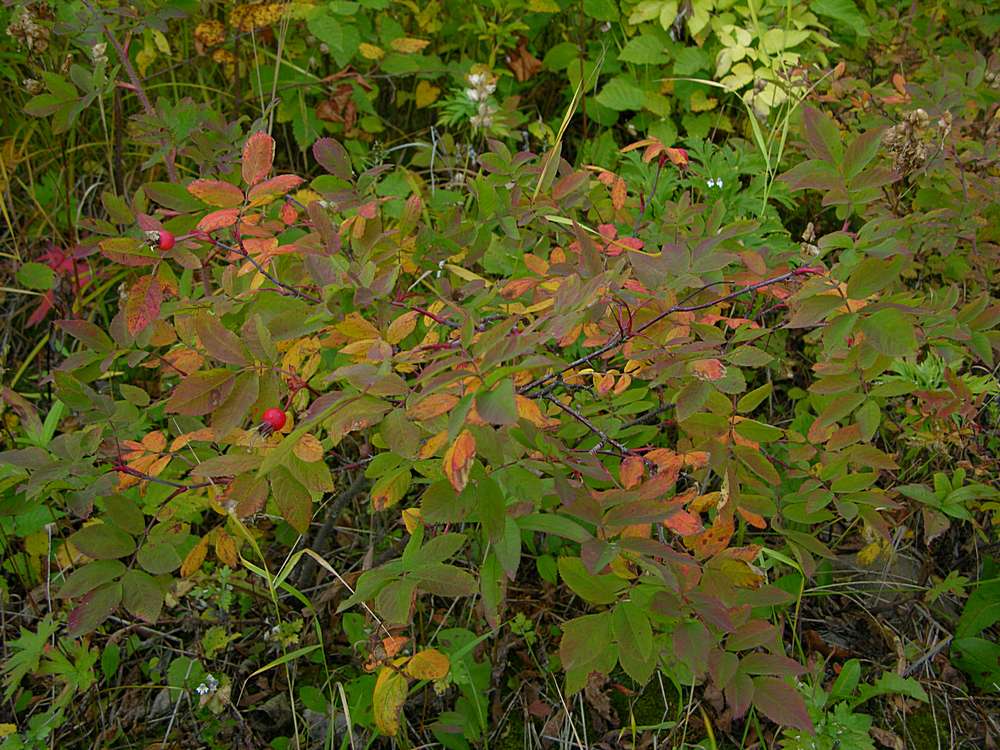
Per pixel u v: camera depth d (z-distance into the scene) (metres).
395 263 0.81
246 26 1.20
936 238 0.99
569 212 0.95
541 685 0.94
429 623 0.95
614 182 0.92
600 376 0.77
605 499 0.65
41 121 1.26
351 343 0.70
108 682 0.93
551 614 0.98
